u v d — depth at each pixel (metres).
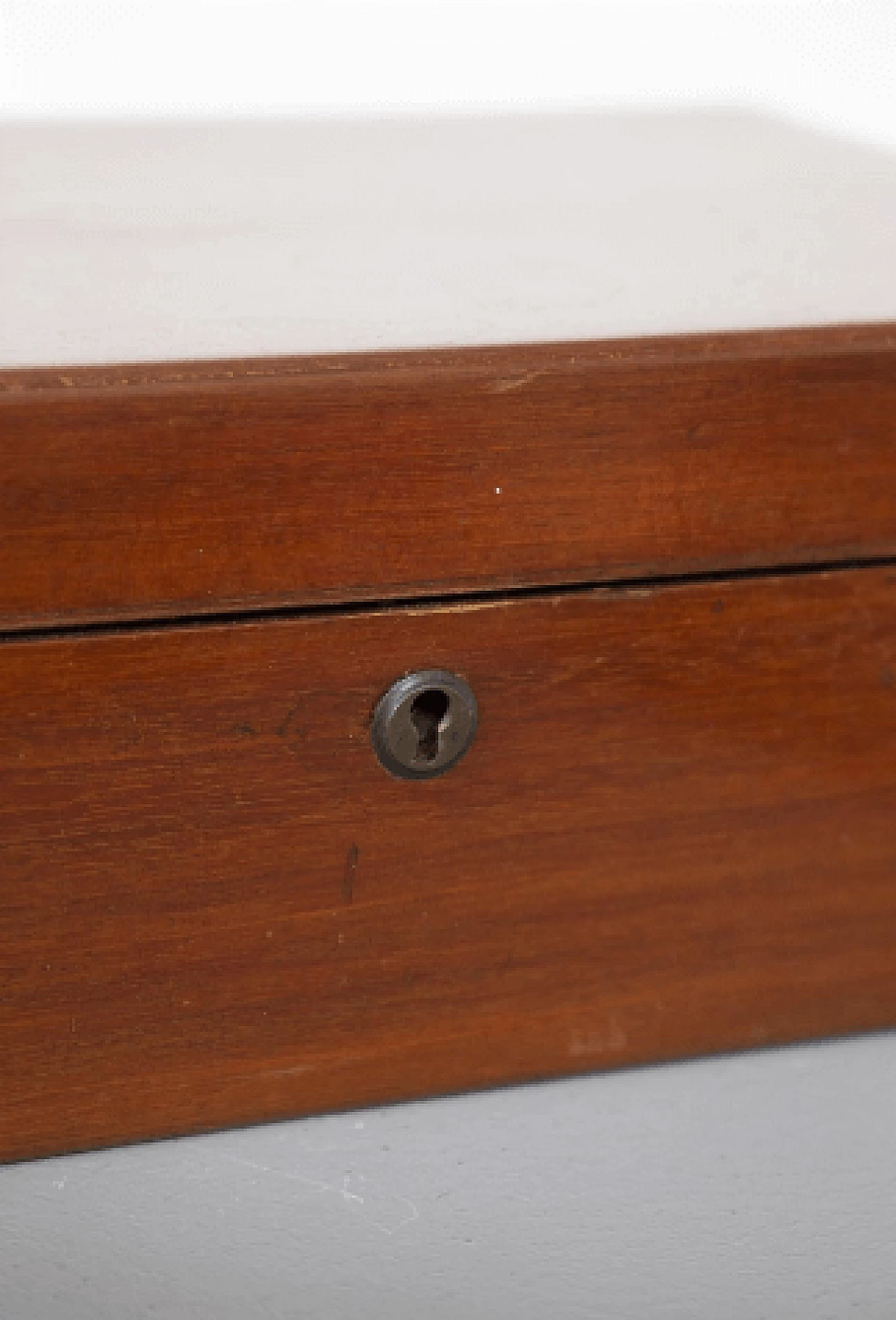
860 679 0.49
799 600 0.48
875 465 0.47
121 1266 0.45
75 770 0.46
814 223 0.53
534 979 0.49
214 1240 0.46
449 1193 0.47
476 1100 0.49
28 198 0.53
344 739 0.47
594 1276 0.46
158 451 0.44
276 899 0.47
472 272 0.49
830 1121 0.49
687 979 0.50
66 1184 0.47
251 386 0.44
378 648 0.46
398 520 0.46
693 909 0.49
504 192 0.55
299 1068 0.48
